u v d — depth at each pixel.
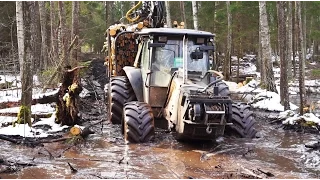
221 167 5.88
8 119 8.84
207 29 26.53
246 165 6.02
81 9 23.92
